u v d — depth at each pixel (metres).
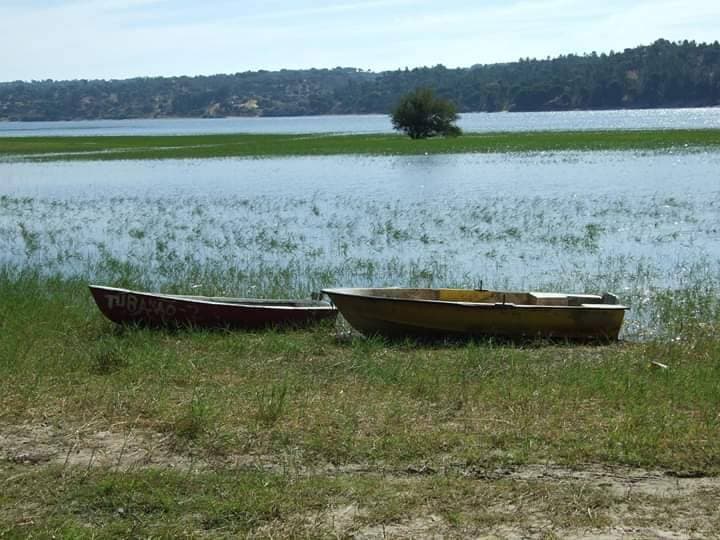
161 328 13.27
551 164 44.81
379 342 12.59
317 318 13.77
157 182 39.34
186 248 21.92
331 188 35.44
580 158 48.25
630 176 37.50
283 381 10.27
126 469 7.50
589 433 8.29
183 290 16.73
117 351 11.38
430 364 11.16
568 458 7.70
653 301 15.82
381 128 119.88
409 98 74.94
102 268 18.95
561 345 12.72
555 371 10.73
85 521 6.54
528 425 8.50
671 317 14.58
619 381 10.09
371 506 6.72
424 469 7.50
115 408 9.06
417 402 9.34
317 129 124.06
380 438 8.16
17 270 18.92
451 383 10.08
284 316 13.59
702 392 9.56
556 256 20.34
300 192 34.06
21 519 6.54
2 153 64.44
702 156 47.38
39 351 11.61
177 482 7.14
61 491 7.02
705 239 22.28
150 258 20.55
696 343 12.38
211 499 6.81
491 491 6.98
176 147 68.75
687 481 7.25
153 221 26.64
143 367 10.75
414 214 27.30
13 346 11.77
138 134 108.88
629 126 101.38
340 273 18.59
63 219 27.30
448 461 7.66
